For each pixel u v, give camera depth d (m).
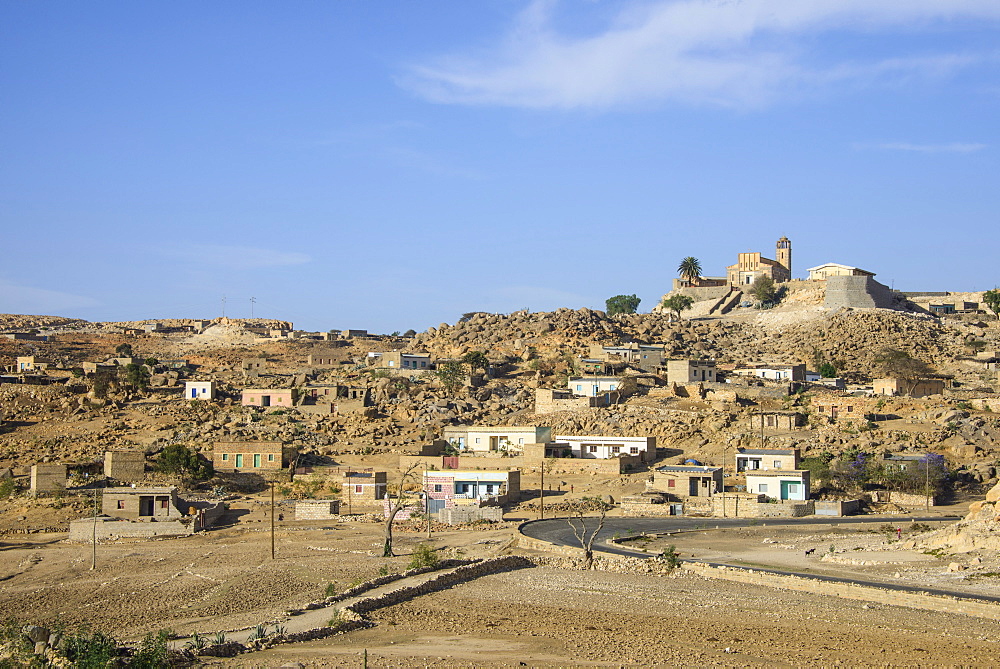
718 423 162.00
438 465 149.25
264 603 88.06
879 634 73.94
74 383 193.50
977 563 92.31
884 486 135.25
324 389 185.62
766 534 114.94
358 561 104.19
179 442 159.00
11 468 146.50
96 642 66.31
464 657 68.12
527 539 110.12
